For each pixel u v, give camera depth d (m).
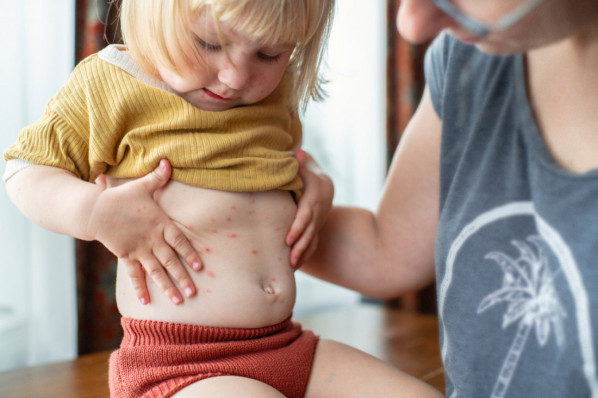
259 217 0.89
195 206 0.85
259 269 0.88
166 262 0.82
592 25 0.61
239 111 0.91
